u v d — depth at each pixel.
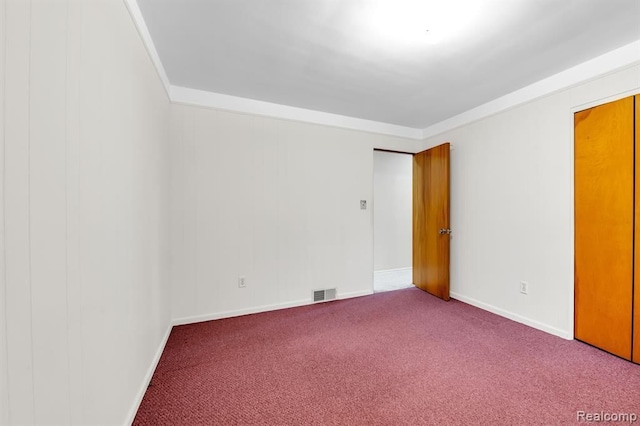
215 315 2.83
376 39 1.93
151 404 1.57
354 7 1.61
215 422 1.43
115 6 1.27
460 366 1.95
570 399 1.59
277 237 3.13
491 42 1.95
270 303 3.09
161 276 2.18
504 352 2.14
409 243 5.36
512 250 2.79
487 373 1.86
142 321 1.64
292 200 3.21
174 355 2.12
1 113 0.64
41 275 0.77
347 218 3.54
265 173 3.06
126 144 1.40
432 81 2.57
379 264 5.09
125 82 1.39
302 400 1.60
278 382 1.78
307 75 2.47
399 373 1.87
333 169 3.44
